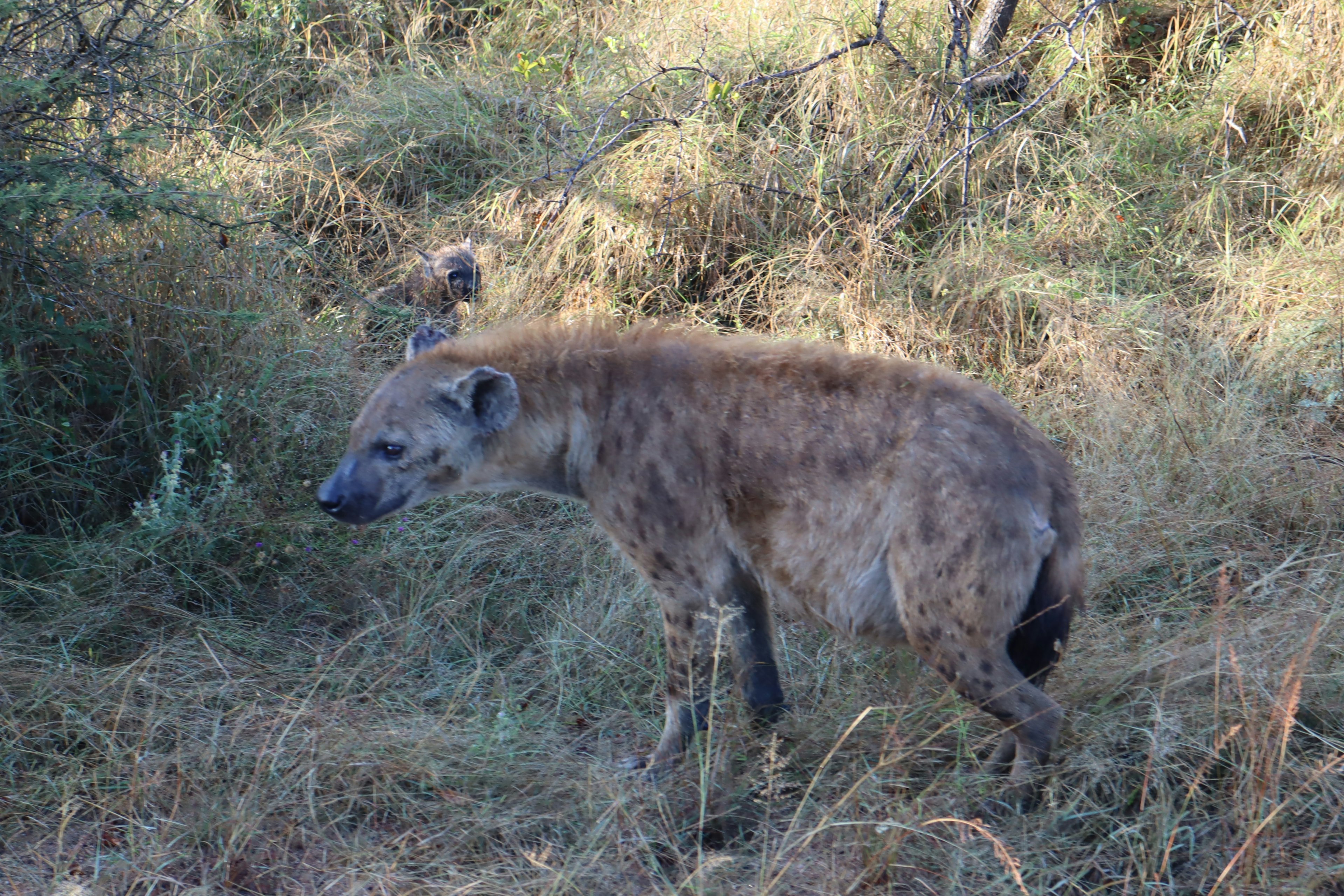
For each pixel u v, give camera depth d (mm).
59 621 7629
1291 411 9547
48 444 8602
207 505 8578
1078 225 11477
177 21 14062
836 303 10805
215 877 5801
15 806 6156
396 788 6406
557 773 6633
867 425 5883
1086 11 11945
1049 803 6016
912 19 13336
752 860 5902
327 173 13055
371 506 6258
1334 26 12570
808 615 6223
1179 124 12562
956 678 5832
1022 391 10062
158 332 9273
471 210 12930
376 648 7867
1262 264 10852
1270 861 5602
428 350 6875
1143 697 6707
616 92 13477
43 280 8711
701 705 6480
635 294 11523
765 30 13664
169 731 6812
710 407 6133
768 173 11805
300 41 15320
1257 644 6887
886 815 6094
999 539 5633
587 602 8273
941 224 11891
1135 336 10250
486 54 15031
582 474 6426
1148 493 8672
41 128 8812
